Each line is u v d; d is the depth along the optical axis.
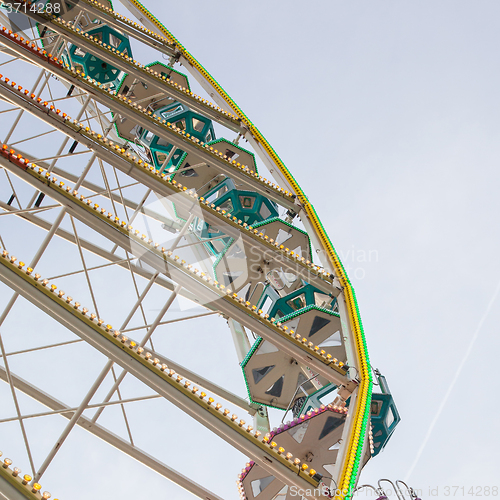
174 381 10.22
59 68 18.11
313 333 15.75
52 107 15.76
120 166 15.41
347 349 13.66
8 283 10.22
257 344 14.84
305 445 12.86
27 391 13.70
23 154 22.11
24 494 7.80
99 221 12.92
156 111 25.62
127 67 22.08
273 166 22.12
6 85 15.67
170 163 24.67
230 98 26.28
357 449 10.48
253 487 12.99
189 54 27.95
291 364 15.15
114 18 26.39
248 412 16.47
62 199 12.62
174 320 16.45
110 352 10.16
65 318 10.21
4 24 24.16
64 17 26.72
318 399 15.26
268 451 10.05
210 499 12.92
